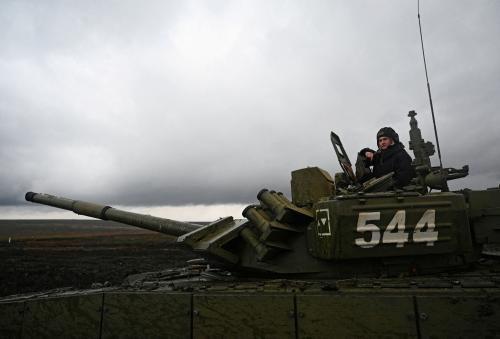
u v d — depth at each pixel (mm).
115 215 9891
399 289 5227
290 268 7016
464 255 6488
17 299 6645
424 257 6355
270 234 6652
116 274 22906
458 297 4742
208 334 5613
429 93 6746
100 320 6078
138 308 5961
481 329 4605
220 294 5695
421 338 4793
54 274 22953
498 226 6227
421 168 6980
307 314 5250
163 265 26828
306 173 7719
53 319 6277
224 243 7262
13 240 48531
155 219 9375
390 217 6082
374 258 6379
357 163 8219
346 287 5574
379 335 4938
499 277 5781
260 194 7500
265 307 5430
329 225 6258
